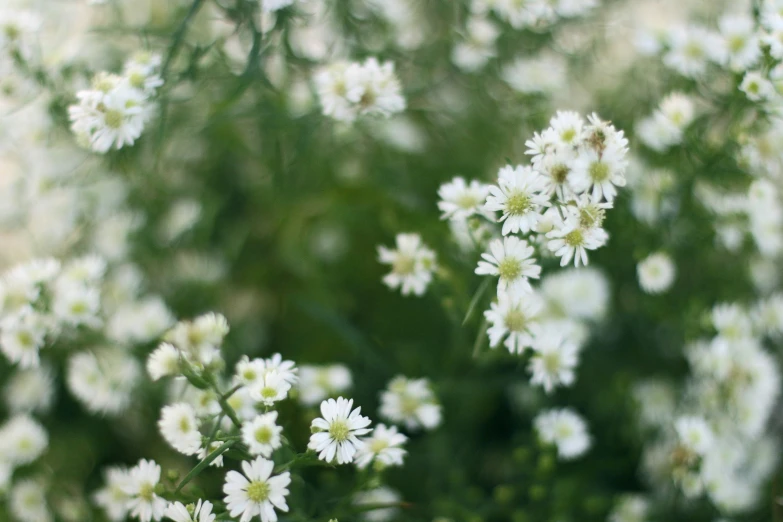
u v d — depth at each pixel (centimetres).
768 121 42
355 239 49
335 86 41
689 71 44
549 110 48
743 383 44
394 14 46
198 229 49
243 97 45
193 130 46
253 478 36
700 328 45
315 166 47
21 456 44
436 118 48
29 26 43
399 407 42
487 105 48
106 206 48
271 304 50
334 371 42
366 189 47
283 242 49
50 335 42
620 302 47
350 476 41
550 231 37
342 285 48
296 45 44
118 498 41
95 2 44
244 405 39
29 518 43
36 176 47
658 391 46
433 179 48
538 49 47
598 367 46
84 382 43
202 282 48
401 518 42
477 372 45
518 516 42
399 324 47
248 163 50
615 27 49
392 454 39
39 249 48
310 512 39
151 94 41
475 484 46
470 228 40
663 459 45
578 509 44
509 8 45
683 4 49
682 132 43
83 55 46
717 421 44
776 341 48
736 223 44
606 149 37
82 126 40
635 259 45
